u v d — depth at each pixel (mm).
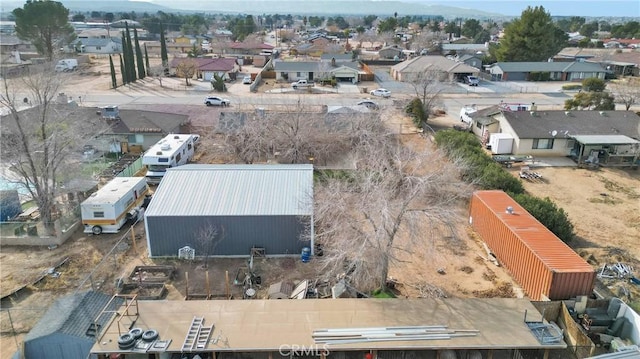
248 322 17141
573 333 17781
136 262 23906
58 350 16469
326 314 17625
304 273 22953
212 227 23703
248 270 22484
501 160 38969
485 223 25688
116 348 15695
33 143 27250
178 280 22359
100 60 100625
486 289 21656
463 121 51906
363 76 79062
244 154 37625
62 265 23672
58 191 28516
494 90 71750
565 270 19000
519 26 88188
